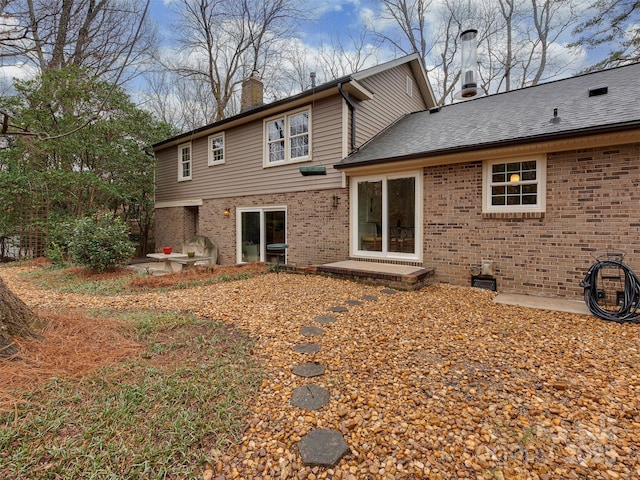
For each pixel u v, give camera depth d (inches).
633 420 88.2
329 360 125.3
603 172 205.5
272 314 181.8
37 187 407.2
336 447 78.0
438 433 83.4
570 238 216.8
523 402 97.0
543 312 187.9
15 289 257.3
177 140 494.0
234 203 431.5
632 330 157.3
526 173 232.5
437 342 142.6
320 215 344.2
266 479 69.9
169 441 78.4
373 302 207.9
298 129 362.9
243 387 104.3
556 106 258.7
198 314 181.2
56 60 378.6
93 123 429.4
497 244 244.2
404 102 431.2
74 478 66.6
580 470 71.4
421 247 282.2
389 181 301.3
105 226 335.9
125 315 177.0
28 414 85.4
